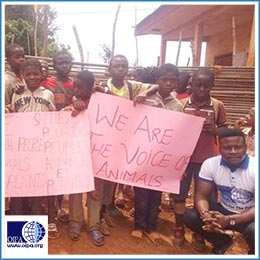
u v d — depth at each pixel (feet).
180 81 15.74
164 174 12.30
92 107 12.11
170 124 12.14
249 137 13.23
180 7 35.06
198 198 11.21
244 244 13.17
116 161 12.29
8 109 12.03
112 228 13.69
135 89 13.15
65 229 13.23
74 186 11.78
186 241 13.04
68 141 11.92
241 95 20.42
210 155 12.50
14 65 13.57
